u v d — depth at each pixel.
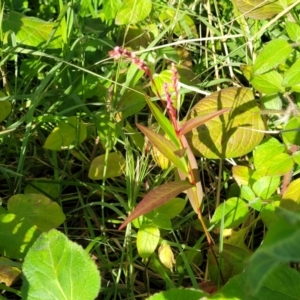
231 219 0.48
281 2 0.57
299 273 0.38
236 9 0.63
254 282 0.18
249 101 0.51
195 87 0.59
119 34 0.69
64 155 0.62
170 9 0.69
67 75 0.63
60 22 0.63
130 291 0.48
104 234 0.52
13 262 0.44
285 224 0.19
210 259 0.47
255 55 0.61
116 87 0.58
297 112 0.50
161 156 0.54
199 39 0.60
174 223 0.54
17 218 0.45
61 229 0.55
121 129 0.55
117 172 0.55
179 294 0.38
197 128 0.50
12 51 0.60
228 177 0.58
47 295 0.40
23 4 0.76
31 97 0.56
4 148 0.59
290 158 0.49
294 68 0.49
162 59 0.68
